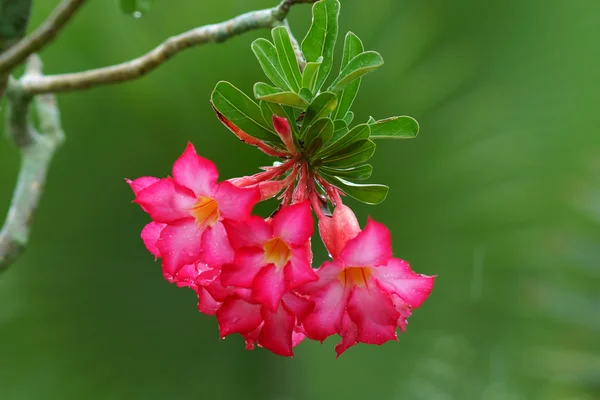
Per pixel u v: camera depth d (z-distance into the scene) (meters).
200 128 1.59
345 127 1.04
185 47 1.14
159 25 1.57
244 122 1.03
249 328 1.00
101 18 1.57
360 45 1.04
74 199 1.66
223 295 1.00
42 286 1.66
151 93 1.56
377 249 0.98
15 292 1.65
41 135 1.24
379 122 1.04
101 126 1.62
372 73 1.60
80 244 1.67
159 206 1.00
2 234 1.20
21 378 1.63
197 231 1.00
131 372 1.66
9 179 1.66
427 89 1.60
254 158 1.56
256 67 1.56
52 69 1.58
